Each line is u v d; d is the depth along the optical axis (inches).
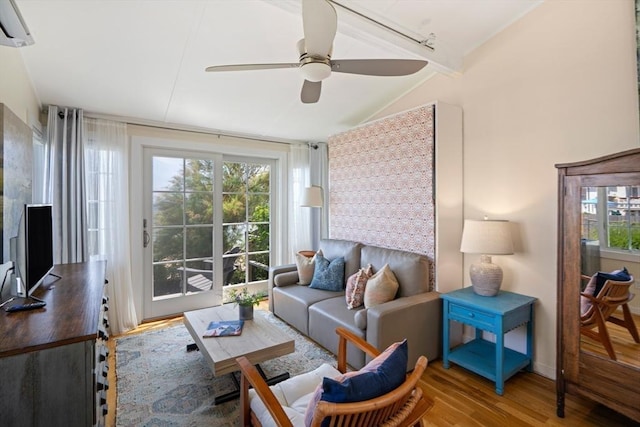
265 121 151.3
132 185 138.8
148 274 144.3
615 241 70.3
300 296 126.6
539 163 96.7
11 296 67.6
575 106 88.8
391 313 93.0
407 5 88.0
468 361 95.8
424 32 100.4
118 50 90.7
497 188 107.2
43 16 75.7
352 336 70.8
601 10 84.0
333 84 124.5
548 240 95.0
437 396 86.3
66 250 117.0
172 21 80.7
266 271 182.1
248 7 77.5
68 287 74.2
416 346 99.3
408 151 120.5
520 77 100.6
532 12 97.3
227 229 168.9
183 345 117.2
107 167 129.3
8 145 69.4
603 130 83.8
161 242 147.6
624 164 67.2
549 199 94.6
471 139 114.7
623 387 69.2
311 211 187.9
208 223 160.1
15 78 83.2
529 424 75.6
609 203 70.9
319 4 51.9
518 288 102.1
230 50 93.7
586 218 74.3
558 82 92.1
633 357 68.1
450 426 74.9
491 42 107.7
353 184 146.9
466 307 94.5
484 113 110.3
